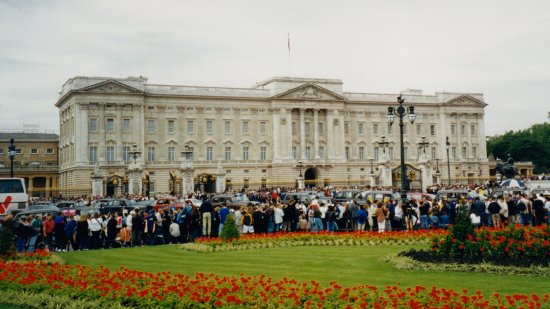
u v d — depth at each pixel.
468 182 139.88
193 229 39.06
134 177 93.62
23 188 50.56
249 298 17.73
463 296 16.89
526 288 20.33
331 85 136.38
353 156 138.25
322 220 41.81
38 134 152.38
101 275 22.06
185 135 123.06
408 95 145.50
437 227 39.25
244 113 128.88
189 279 22.97
